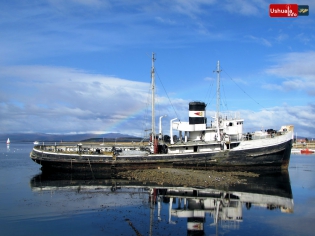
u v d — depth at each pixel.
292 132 59.69
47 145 69.12
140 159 61.28
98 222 25.09
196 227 23.61
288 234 21.98
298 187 42.19
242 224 24.39
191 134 65.75
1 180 51.06
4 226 24.16
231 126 62.44
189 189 39.81
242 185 42.91
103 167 61.16
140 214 27.52
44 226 24.12
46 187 42.81
